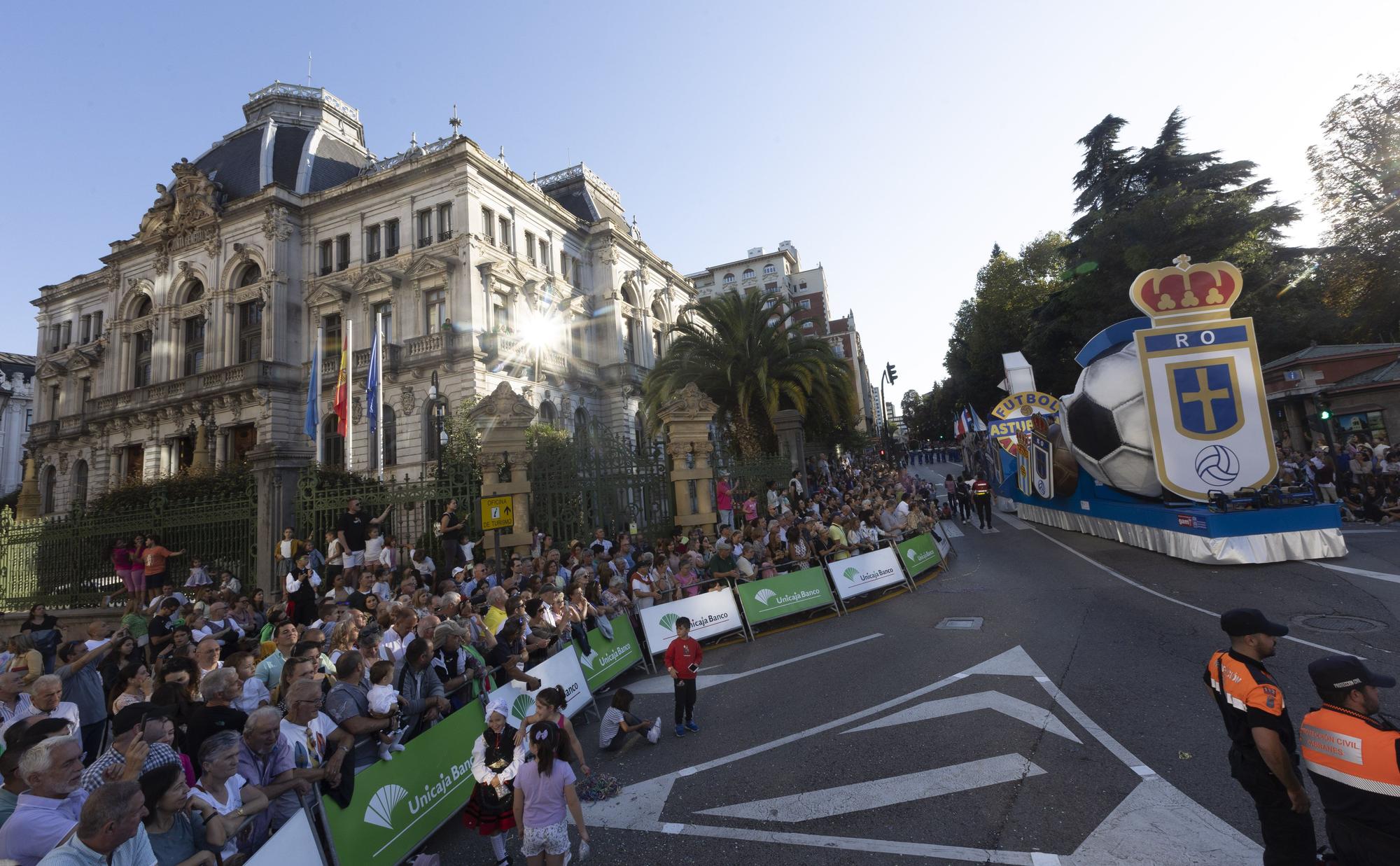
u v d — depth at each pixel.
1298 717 5.92
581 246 41.34
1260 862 3.94
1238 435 13.02
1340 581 10.13
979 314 48.03
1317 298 30.77
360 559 12.02
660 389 24.69
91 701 7.36
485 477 13.45
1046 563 14.60
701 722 7.48
